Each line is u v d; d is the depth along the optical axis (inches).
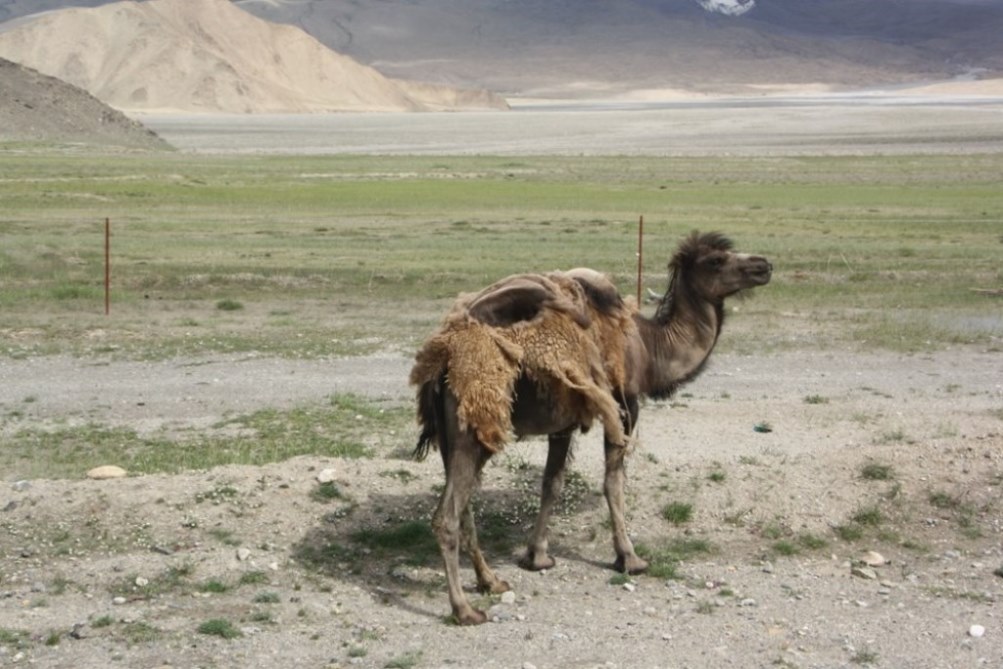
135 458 582.2
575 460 560.7
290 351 862.5
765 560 469.7
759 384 768.9
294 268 1285.7
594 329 432.1
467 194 2335.1
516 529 490.6
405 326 975.0
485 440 403.9
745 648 389.7
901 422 656.4
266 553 456.1
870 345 901.2
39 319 986.1
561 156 3804.1
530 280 426.3
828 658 384.2
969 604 433.4
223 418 676.1
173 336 920.9
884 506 508.1
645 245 1499.8
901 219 1875.0
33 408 697.0
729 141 4933.6
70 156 3223.4
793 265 1330.0
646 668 372.5
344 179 2726.4
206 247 1476.4
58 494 482.9
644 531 487.5
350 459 541.6
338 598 426.3
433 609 420.5
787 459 550.6
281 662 374.9
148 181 2495.1
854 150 4160.9
